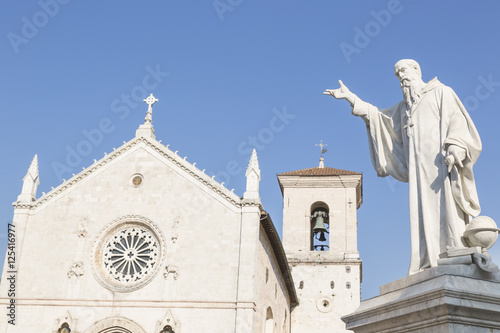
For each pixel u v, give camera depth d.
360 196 59.59
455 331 5.20
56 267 38.84
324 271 52.28
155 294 36.88
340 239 53.12
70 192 40.94
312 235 57.16
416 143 7.00
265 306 40.09
